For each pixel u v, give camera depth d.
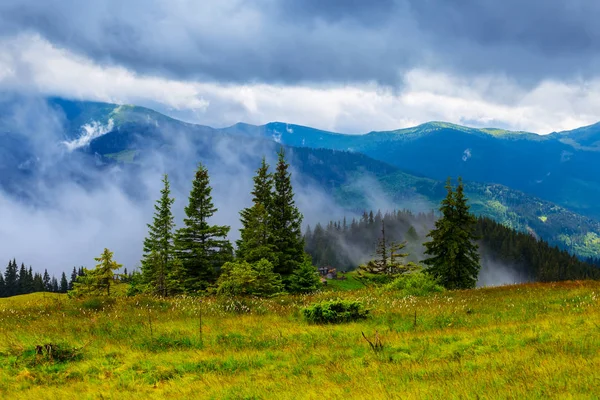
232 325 16.88
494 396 7.43
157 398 9.39
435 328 15.48
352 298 23.78
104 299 20.88
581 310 16.17
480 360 10.53
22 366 11.66
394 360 11.51
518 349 11.27
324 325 16.91
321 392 8.86
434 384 8.70
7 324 16.44
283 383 9.98
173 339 14.51
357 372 10.41
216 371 11.53
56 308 19.45
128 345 13.76
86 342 13.86
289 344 13.98
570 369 8.67
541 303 18.67
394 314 18.33
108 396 9.60
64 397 9.52
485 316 17.09
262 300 22.80
